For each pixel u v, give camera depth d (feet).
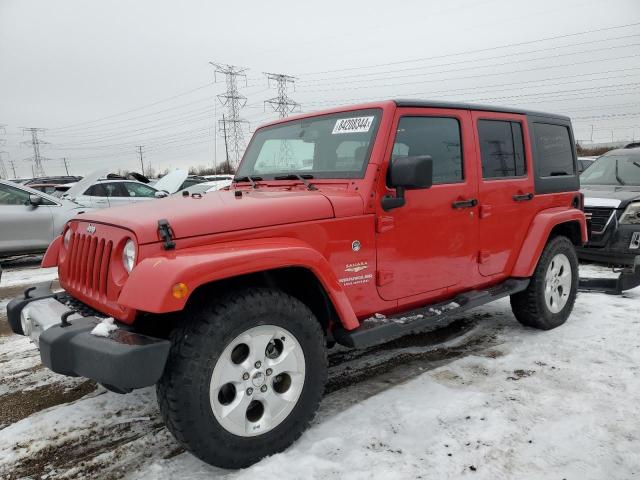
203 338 7.33
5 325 16.42
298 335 8.29
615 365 11.51
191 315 7.59
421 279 10.77
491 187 12.18
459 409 9.55
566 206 14.97
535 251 13.19
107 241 8.21
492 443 8.42
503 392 10.28
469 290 12.26
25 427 9.60
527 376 11.07
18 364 12.89
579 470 7.68
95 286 8.48
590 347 12.66
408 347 13.24
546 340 13.32
